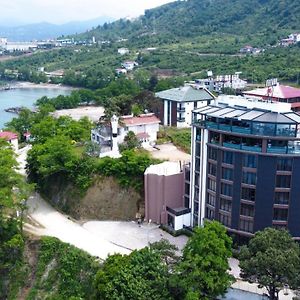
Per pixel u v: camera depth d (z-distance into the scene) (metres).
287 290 76.75
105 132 132.38
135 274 71.44
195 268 69.75
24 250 90.94
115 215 106.50
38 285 85.31
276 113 85.06
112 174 108.69
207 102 156.50
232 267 83.38
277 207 84.69
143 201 106.06
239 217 87.94
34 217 104.88
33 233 94.94
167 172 101.69
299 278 65.69
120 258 76.56
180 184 102.00
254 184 85.19
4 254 90.19
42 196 118.94
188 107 153.38
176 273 71.12
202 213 95.38
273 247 70.31
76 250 86.69
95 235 96.69
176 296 70.31
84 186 108.81
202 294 70.62
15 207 92.25
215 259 70.19
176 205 102.62
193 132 95.00
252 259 68.62
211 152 90.94
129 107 156.50
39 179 121.25
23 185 95.81
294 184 83.38
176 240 95.19
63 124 145.50
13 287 87.31
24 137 174.75
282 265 65.75
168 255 76.69
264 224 85.62
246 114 86.44
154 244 77.88
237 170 86.38
